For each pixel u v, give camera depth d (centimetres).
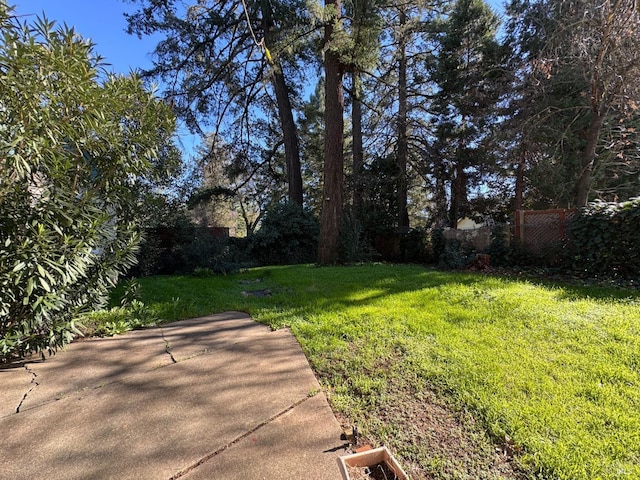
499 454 169
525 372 241
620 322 329
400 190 1390
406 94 1357
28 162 258
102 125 293
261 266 1022
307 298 492
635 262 538
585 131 916
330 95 938
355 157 1489
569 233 629
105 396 229
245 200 1867
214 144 1525
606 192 952
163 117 365
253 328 375
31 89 246
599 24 632
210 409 212
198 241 823
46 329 294
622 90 642
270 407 213
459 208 1461
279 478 155
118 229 366
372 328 345
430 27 1188
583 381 228
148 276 752
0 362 282
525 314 362
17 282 243
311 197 2153
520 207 1238
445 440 180
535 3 866
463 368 250
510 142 1088
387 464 155
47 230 261
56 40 266
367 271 749
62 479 157
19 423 199
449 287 515
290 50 1024
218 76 1320
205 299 514
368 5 845
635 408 198
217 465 164
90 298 334
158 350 312
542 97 916
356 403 216
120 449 176
